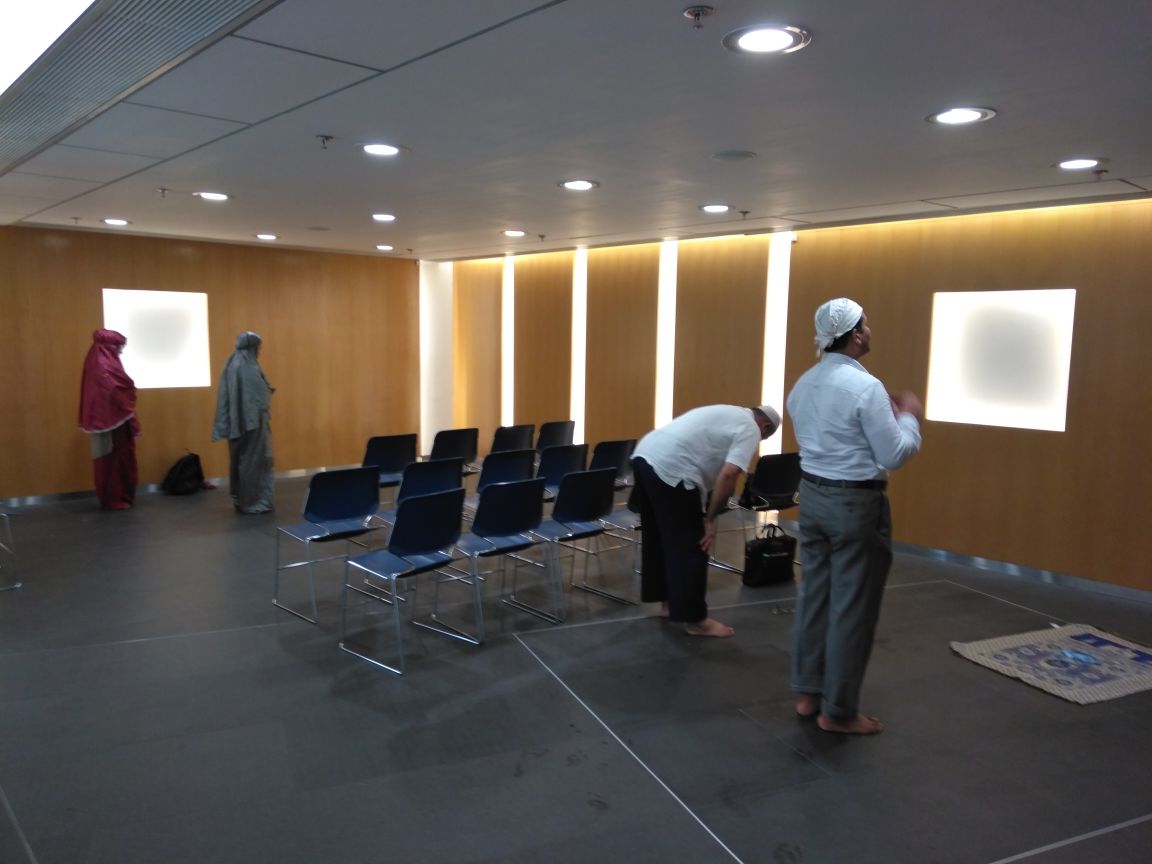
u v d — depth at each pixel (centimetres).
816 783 297
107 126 378
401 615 469
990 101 314
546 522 519
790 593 526
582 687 375
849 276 670
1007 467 584
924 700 369
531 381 996
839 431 307
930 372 624
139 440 827
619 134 380
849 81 294
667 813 276
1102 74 280
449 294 1057
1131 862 255
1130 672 402
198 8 238
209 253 860
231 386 716
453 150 419
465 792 286
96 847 251
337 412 979
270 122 368
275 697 359
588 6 230
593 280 898
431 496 398
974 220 593
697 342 796
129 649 411
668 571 429
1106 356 532
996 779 303
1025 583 563
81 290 783
